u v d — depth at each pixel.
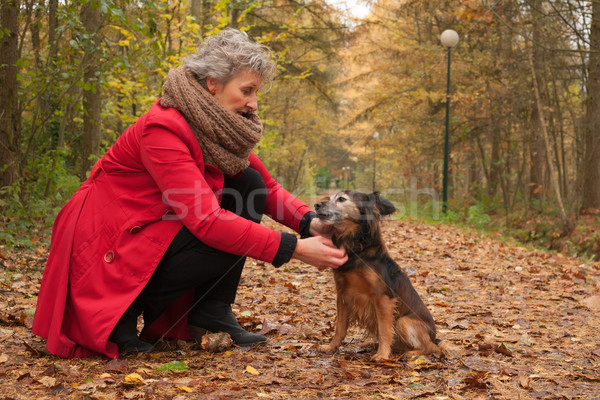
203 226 2.82
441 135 21.09
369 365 3.15
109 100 15.53
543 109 15.02
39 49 10.26
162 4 7.06
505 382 2.87
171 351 3.21
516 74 16.80
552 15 12.57
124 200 2.95
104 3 6.34
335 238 3.38
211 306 3.35
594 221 12.38
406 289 3.44
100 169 3.10
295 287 5.53
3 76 8.05
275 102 32.28
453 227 14.23
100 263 2.90
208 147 2.96
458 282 6.13
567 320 4.41
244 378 2.78
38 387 2.54
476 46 19.42
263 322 3.95
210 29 11.53
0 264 5.69
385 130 28.30
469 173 26.08
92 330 2.83
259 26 20.53
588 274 7.25
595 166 13.00
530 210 15.94
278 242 2.90
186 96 2.89
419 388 2.72
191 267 2.98
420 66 21.86
